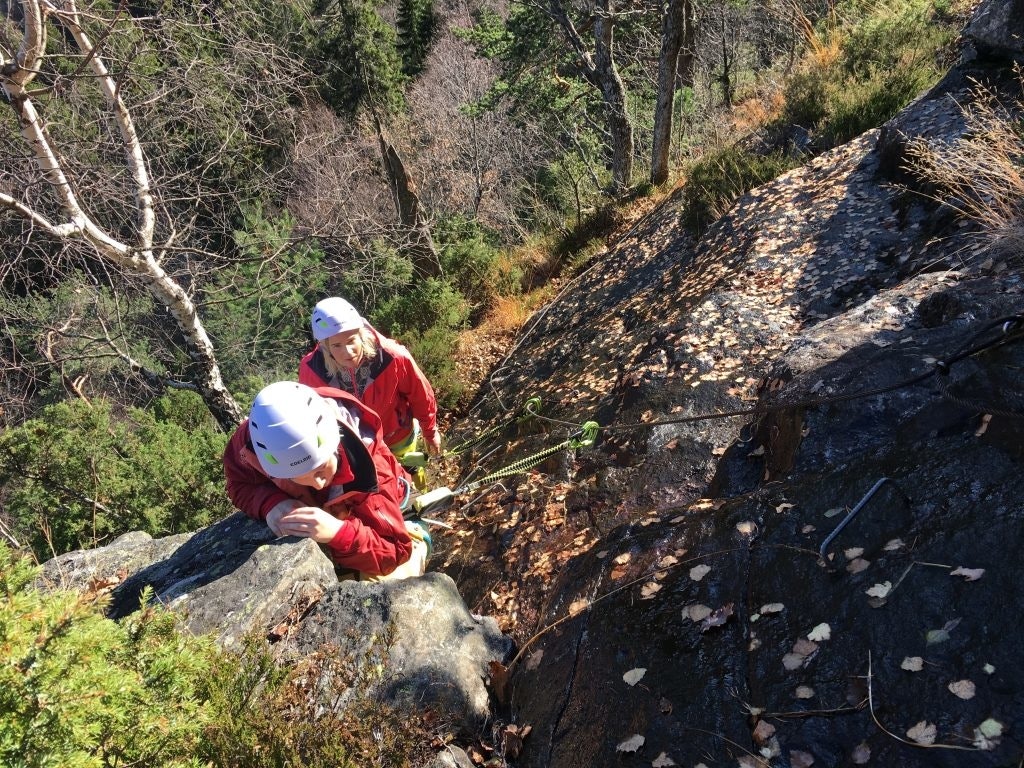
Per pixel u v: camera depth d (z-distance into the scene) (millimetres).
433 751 2447
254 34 9141
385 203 18062
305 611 2797
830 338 4078
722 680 2348
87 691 1520
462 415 9453
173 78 8375
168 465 7617
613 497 4621
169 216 8977
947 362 3010
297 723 2109
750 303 5617
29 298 9227
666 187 13000
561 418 6441
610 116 14555
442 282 12484
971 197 5086
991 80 6176
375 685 2572
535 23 16797
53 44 8766
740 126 12578
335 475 2809
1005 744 1801
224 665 2088
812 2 15227
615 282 9414
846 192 6516
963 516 2400
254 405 2529
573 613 3043
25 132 7203
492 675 2861
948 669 2020
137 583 3025
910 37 9875
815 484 2963
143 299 11391
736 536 2922
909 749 1903
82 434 7668
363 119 22750
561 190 16766
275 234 12523
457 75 26016
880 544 2498
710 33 16641
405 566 3176
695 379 5086
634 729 2344
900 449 2908
